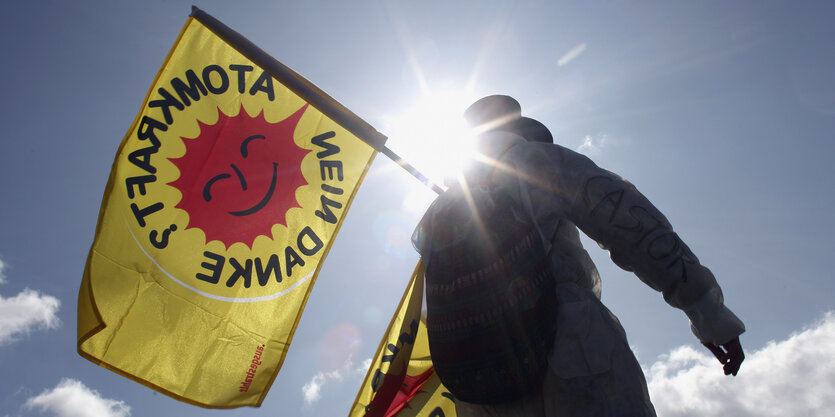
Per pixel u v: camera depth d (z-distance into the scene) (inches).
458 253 66.7
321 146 163.9
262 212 154.0
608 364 59.7
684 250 58.6
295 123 163.8
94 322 127.7
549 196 63.7
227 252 147.6
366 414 90.6
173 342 136.5
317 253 156.3
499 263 63.6
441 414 151.7
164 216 143.3
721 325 58.2
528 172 65.5
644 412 57.5
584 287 68.4
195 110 153.6
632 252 59.1
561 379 60.0
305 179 160.1
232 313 144.3
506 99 79.5
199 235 145.9
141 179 142.9
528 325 61.1
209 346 139.7
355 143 165.3
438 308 67.3
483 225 66.1
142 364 132.4
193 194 147.9
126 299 134.1
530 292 62.1
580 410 58.1
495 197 67.1
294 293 151.9
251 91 161.5
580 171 62.9
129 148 143.4
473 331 63.0
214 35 160.6
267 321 147.6
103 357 129.0
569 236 69.4
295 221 156.6
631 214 59.1
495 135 72.7
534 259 63.6
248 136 157.8
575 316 62.9
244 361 142.3
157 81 150.9
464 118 80.7
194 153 150.6
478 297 63.5
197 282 142.4
